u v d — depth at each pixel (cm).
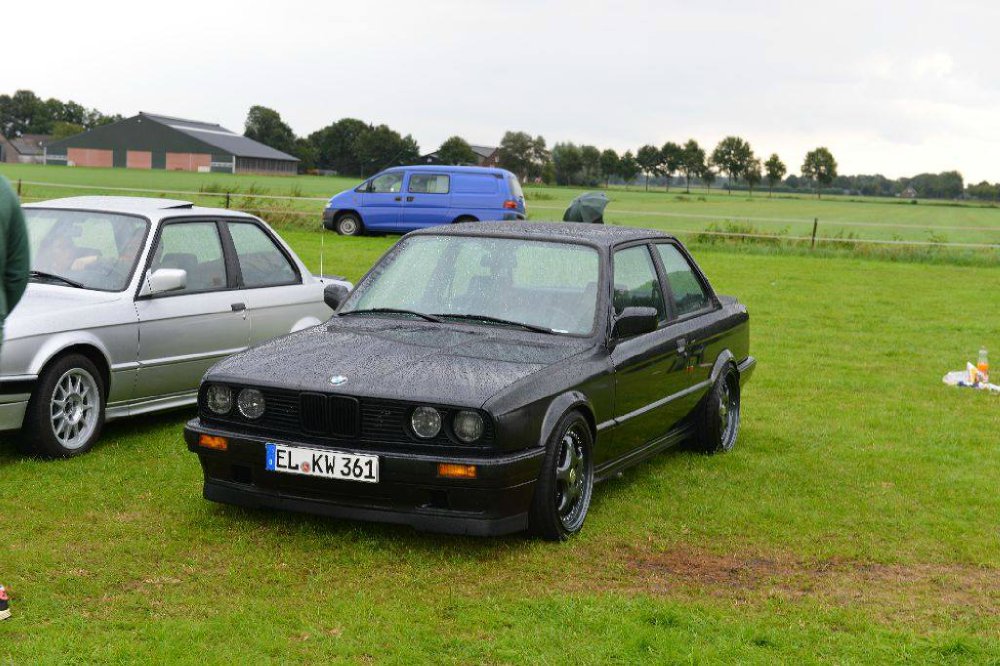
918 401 1029
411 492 523
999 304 1895
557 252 652
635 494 672
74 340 695
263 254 873
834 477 734
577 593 497
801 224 5853
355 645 428
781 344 1372
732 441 814
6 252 425
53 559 516
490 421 517
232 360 585
